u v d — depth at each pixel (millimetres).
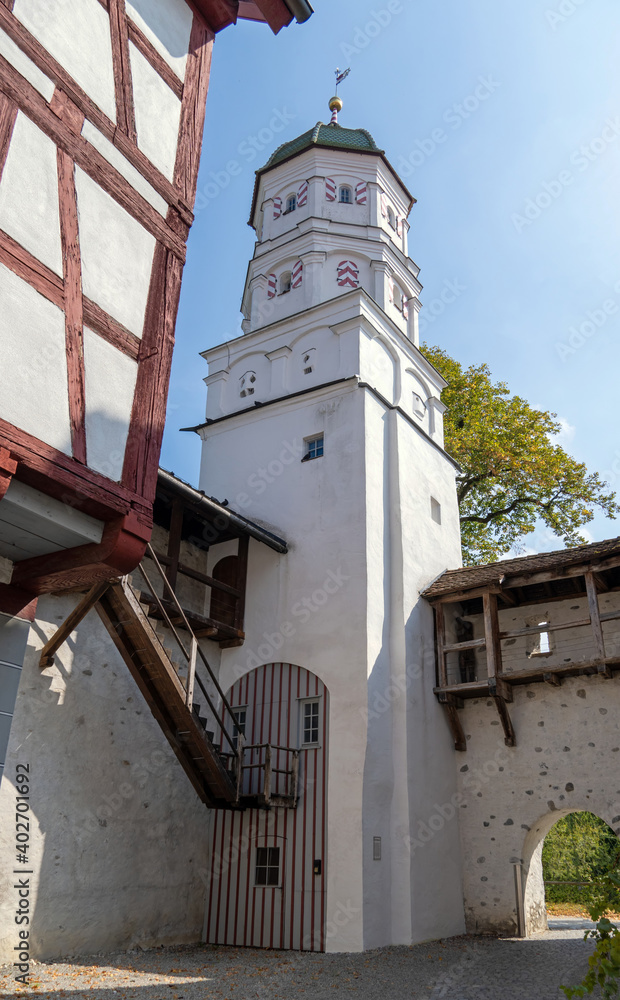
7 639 7434
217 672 14930
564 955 11281
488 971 10008
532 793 14125
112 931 11062
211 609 15609
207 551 16141
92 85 7793
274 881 12578
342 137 21234
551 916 17672
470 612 16688
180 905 12492
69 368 6867
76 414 6832
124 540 7055
